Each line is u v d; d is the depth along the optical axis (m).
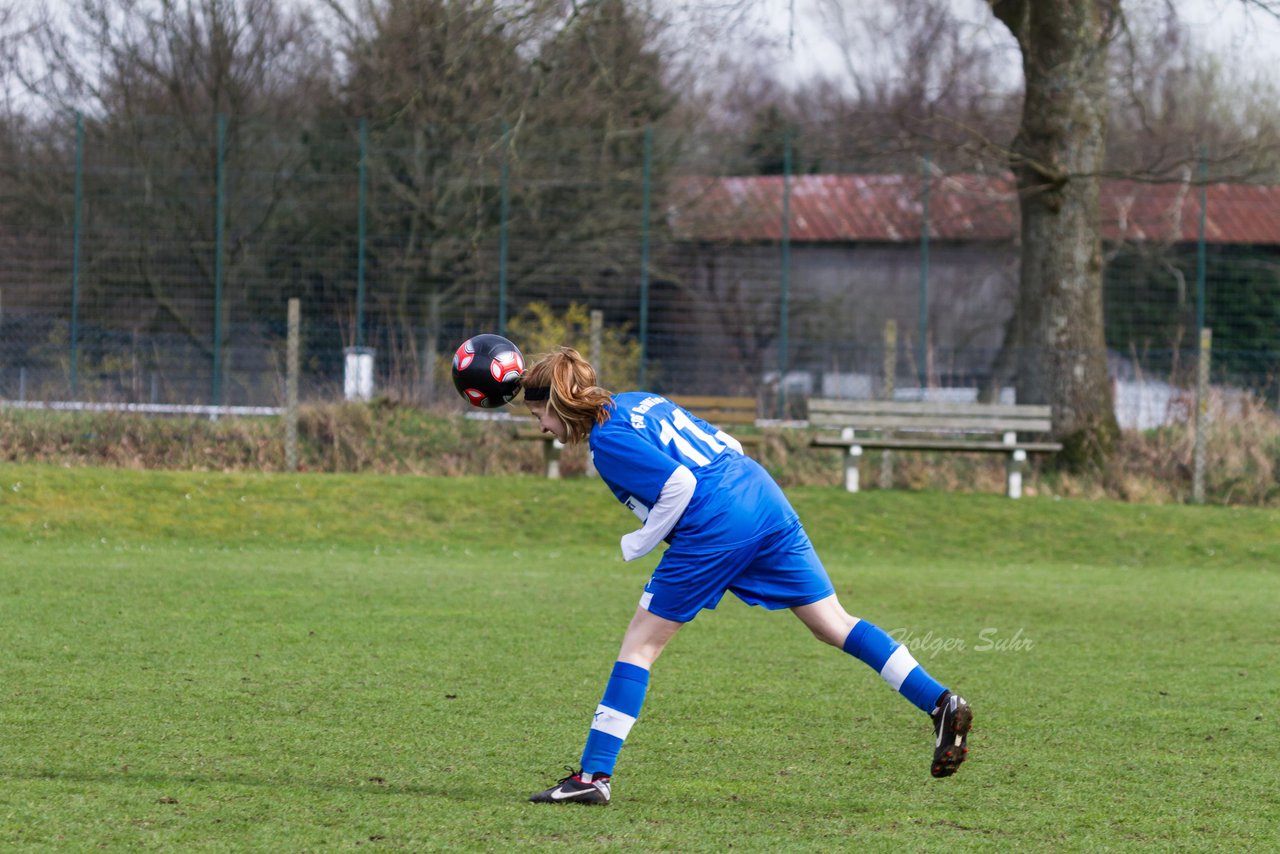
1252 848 14.03
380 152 89.75
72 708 19.66
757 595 16.03
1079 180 66.19
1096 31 67.38
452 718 19.69
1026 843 14.08
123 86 99.06
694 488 15.49
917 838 14.18
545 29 83.12
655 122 102.12
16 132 90.00
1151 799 15.97
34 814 14.26
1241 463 61.00
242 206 89.38
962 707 15.30
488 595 33.78
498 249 92.25
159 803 14.82
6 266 84.88
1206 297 110.94
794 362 91.31
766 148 111.69
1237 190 113.81
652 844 13.75
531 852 13.36
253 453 61.16
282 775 16.23
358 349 72.81
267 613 29.64
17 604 29.78
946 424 59.22
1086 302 66.31
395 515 50.28
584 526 50.19
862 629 16.09
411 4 90.69
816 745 18.58
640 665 15.63
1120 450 63.69
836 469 62.06
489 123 90.31
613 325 97.50
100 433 61.16
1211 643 28.50
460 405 68.19
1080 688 23.22
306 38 102.81
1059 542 49.81
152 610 29.55
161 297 87.44
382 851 13.28
